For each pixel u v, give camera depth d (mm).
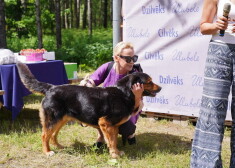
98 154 4230
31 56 5641
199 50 5281
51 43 18062
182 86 5512
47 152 4164
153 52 5691
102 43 15672
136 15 5766
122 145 4605
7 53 5445
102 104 3912
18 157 4098
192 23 5277
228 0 2914
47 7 24438
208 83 3027
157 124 5719
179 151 4359
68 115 4078
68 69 6301
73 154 4207
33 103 7215
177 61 5500
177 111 5613
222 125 3053
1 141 4668
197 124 3164
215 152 3035
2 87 5266
